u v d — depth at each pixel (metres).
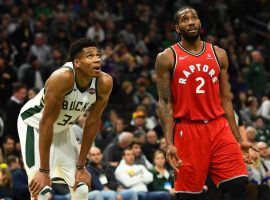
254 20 18.39
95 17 15.23
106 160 9.00
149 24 15.97
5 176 7.78
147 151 9.24
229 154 5.04
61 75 4.64
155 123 10.79
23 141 5.10
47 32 13.97
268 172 8.65
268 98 13.46
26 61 12.85
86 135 5.01
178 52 5.09
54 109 4.68
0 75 11.24
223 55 5.14
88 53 4.66
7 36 12.82
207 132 5.07
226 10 18.09
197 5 17.23
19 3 15.23
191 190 5.11
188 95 5.07
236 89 13.69
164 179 8.54
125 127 9.85
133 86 12.84
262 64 14.55
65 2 16.09
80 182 5.05
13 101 9.46
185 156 5.09
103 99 4.92
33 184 4.74
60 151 5.12
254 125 11.09
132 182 8.33
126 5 16.19
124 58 13.32
